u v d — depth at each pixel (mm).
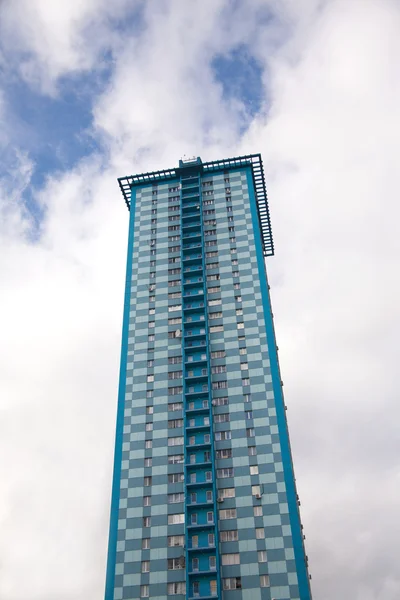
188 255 90375
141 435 71750
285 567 58438
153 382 76562
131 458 69875
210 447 67938
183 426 71062
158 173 102625
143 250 92625
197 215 93438
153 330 82188
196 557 60750
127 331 82812
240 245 89688
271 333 78438
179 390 75062
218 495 64938
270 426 69312
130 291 87750
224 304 83062
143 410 74062
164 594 59062
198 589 58594
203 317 82062
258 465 66375
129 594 59594
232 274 86375
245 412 71125
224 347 78125
